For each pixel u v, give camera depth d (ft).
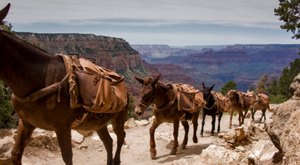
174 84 36.32
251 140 33.88
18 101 17.13
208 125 56.95
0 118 37.55
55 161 29.48
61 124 17.63
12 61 16.61
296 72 103.04
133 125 48.96
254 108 62.18
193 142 41.27
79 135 34.99
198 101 36.94
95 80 19.47
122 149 35.73
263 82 126.62
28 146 29.58
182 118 34.81
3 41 16.39
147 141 39.99
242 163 25.86
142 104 32.55
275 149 20.89
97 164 30.40
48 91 16.84
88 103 18.58
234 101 54.19
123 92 22.71
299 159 14.43
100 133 24.23
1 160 24.30
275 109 17.78
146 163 31.68
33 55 17.15
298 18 108.06
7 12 16.10
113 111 21.35
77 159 31.42
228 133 33.47
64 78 17.53
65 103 17.52
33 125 17.74
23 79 16.75
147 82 32.96
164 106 33.32
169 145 38.58
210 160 26.76
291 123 16.07
